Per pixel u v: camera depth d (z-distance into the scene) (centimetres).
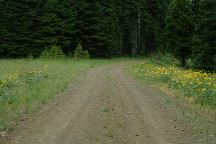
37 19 5512
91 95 1764
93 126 1125
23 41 5534
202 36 3403
